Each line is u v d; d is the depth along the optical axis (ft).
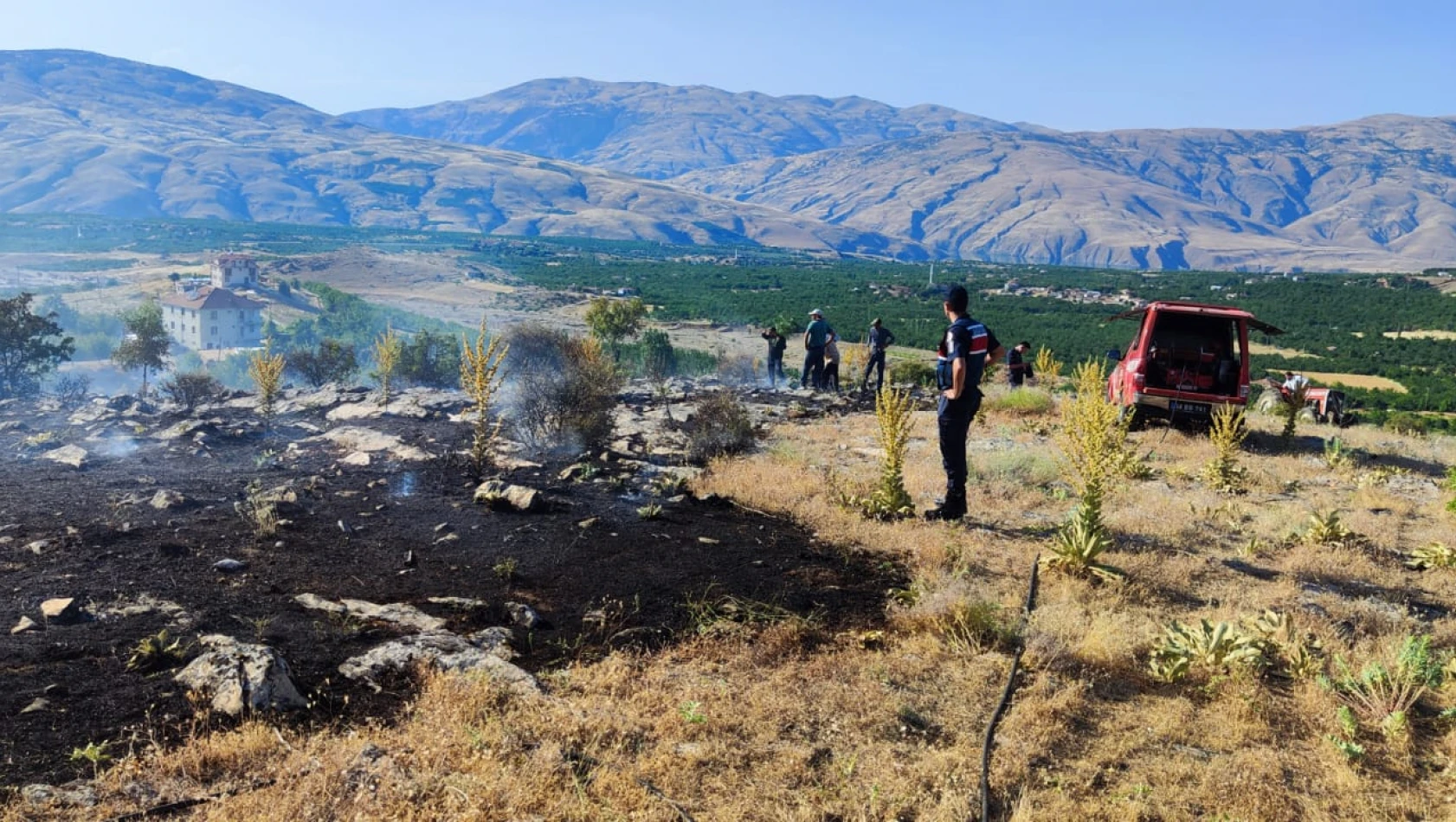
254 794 11.34
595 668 15.96
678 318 434.30
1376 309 470.39
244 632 16.08
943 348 26.84
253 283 547.49
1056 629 18.57
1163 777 13.62
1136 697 16.43
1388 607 21.71
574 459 33.40
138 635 15.55
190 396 45.91
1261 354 339.36
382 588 18.99
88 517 22.06
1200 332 47.01
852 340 371.35
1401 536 28.76
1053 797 12.92
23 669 14.03
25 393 67.46
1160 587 22.20
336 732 13.20
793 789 12.75
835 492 29.78
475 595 18.99
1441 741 15.37
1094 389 25.45
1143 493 32.96
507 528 23.75
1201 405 44.27
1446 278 572.10
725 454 35.63
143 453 31.07
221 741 12.39
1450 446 49.24
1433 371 289.74
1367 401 223.92
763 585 20.80
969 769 13.53
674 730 14.03
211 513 23.20
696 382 65.87
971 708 15.52
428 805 11.43
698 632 17.97
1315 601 21.68
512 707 14.25
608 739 13.69
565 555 21.91
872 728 14.64
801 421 47.32
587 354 39.75
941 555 23.25
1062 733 14.73
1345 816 12.94
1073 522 23.73
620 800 12.07
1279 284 607.78
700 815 11.93
